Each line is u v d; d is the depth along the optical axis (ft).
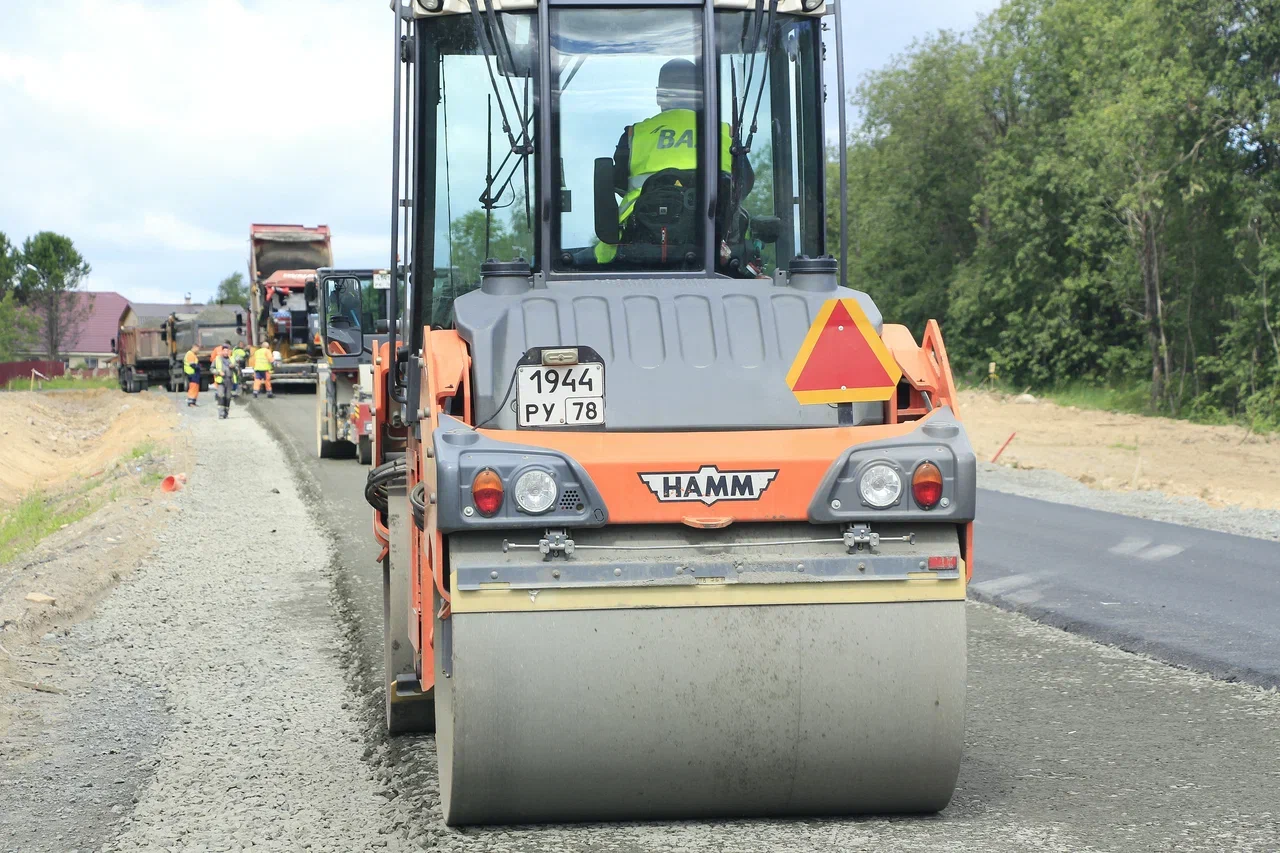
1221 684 23.73
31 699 24.25
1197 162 111.24
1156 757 19.07
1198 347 122.01
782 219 19.60
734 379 16.43
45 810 18.02
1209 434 98.84
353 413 70.85
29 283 342.85
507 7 18.90
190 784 18.93
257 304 145.38
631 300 17.08
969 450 15.47
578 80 18.93
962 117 162.30
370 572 37.68
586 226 18.92
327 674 26.00
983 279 155.02
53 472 92.68
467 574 14.92
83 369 266.77
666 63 18.99
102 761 20.36
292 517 50.29
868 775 15.65
